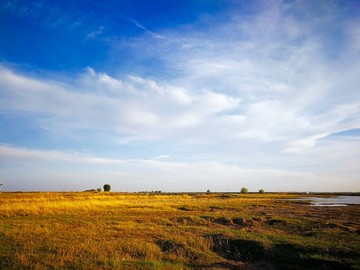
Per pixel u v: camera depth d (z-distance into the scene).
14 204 36.31
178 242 18.47
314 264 15.06
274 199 76.88
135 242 18.19
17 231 20.47
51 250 16.06
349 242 18.56
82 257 14.95
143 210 37.41
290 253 16.88
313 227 25.50
